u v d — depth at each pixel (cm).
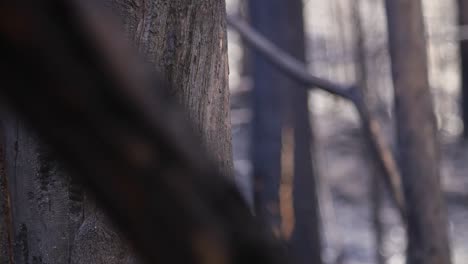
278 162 720
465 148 1831
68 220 167
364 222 1424
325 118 1838
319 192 1035
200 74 174
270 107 731
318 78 504
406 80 518
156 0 164
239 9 1018
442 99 1975
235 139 1575
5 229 174
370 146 519
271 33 765
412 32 517
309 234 783
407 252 527
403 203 530
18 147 170
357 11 1102
